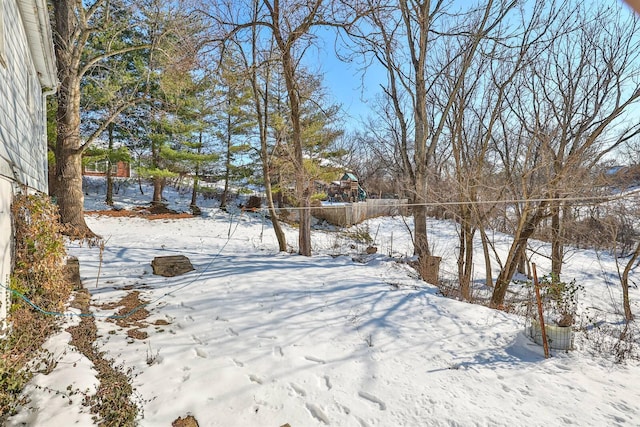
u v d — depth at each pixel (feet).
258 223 52.31
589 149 26.03
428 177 34.22
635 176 29.96
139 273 20.74
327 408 9.64
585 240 41.01
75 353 10.81
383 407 9.73
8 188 12.22
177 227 42.47
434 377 11.19
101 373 10.05
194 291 17.90
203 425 8.92
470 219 28.30
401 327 15.12
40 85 21.79
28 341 10.46
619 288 37.24
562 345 13.19
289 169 48.70
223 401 9.77
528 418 9.19
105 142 54.19
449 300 18.80
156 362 11.37
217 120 59.26
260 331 13.98
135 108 47.88
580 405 9.73
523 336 14.05
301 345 13.04
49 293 13.65
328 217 62.90
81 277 19.21
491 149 32.65
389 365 11.91
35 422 7.64
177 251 27.91
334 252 35.24
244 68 29.07
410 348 13.24
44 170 23.63
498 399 10.03
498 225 40.75
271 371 11.27
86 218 41.60
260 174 65.10
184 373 10.92
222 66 28.22
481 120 30.40
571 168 23.49
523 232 24.72
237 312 15.60
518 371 11.61
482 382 10.93
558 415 9.31
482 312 17.20
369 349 13.02
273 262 24.99
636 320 27.76
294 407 9.65
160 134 51.65
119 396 9.09
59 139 29.07
